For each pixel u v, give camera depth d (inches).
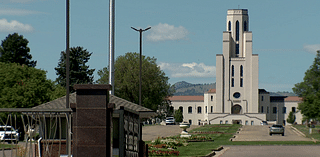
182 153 2098.9
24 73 3799.2
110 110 870.4
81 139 851.4
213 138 3698.3
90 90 856.9
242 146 2839.6
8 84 3617.1
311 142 3198.8
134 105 1609.3
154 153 1983.3
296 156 2100.1
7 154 1590.8
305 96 4682.6
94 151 848.3
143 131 4980.3
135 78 5915.4
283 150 2477.9
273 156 2100.1
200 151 2210.9
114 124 1481.3
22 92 3545.8
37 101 3575.3
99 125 851.4
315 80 4687.5
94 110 853.2
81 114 854.5
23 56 6697.8
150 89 5974.4
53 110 869.8
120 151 939.3
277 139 3671.3
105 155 847.7
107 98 864.9
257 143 3088.1
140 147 1266.0
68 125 885.8
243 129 5743.1
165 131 4982.8
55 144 1451.8
